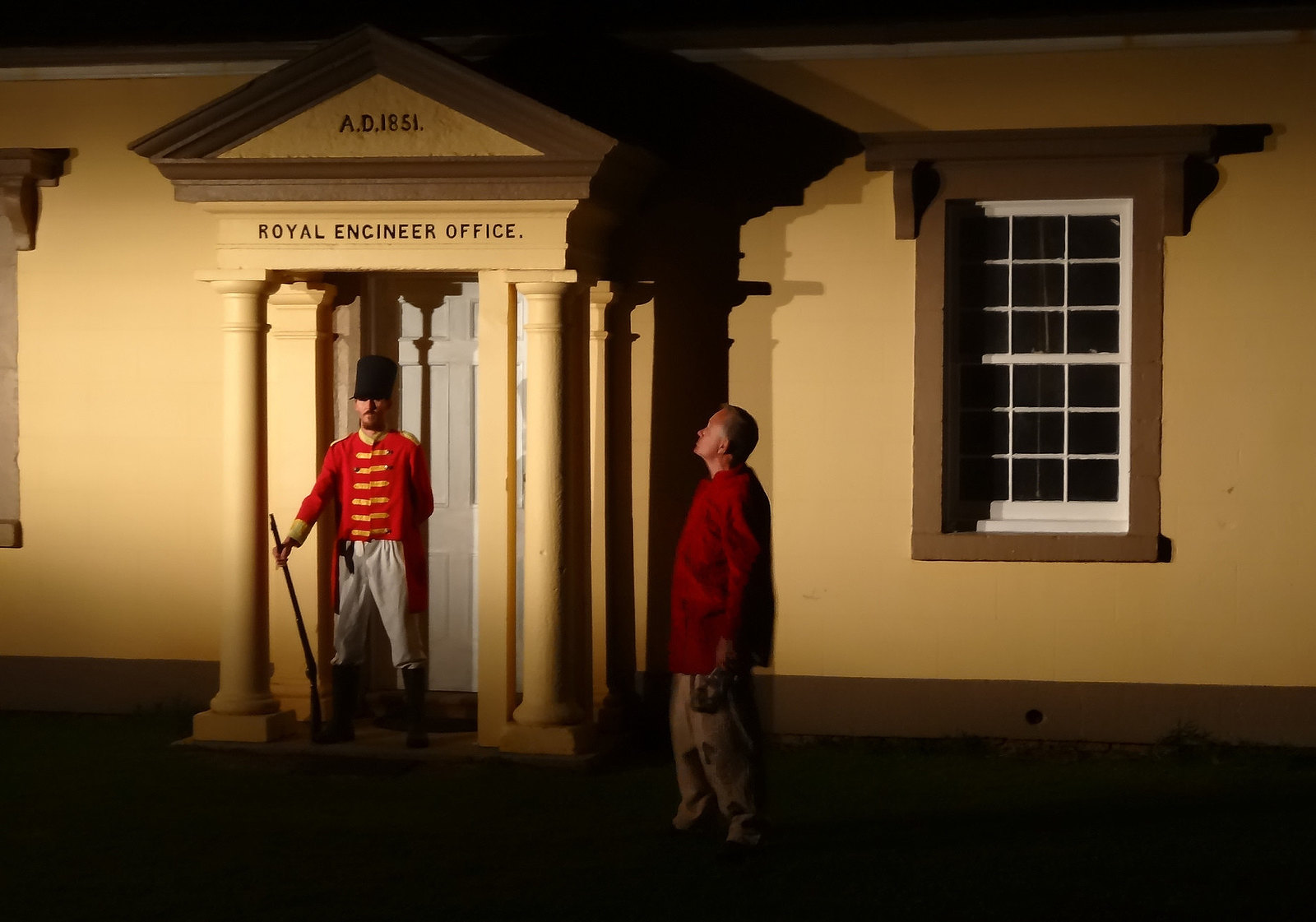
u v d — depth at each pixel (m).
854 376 9.07
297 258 8.38
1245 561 8.79
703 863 6.48
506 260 8.22
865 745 8.97
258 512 8.69
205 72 9.52
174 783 7.85
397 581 8.56
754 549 6.32
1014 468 9.16
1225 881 6.26
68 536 9.74
